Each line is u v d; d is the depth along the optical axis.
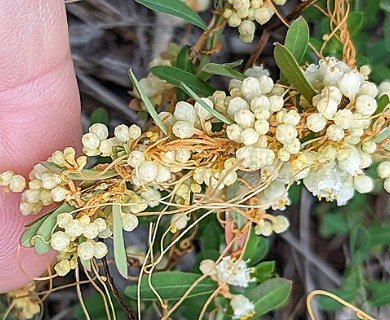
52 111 0.13
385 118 0.11
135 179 0.11
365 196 0.20
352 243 0.19
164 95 0.15
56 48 0.13
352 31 0.16
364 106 0.10
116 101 0.22
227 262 0.14
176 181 0.11
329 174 0.11
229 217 0.14
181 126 0.11
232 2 0.14
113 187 0.11
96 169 0.11
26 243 0.11
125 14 0.21
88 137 0.11
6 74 0.12
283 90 0.11
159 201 0.11
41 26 0.13
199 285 0.14
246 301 0.14
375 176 0.17
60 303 0.21
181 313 0.17
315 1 0.15
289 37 0.12
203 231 0.17
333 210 0.21
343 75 0.11
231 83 0.13
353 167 0.11
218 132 0.11
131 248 0.20
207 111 0.11
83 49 0.22
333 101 0.10
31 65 0.13
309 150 0.11
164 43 0.21
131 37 0.22
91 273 0.20
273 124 0.11
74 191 0.11
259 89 0.11
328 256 0.22
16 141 0.13
